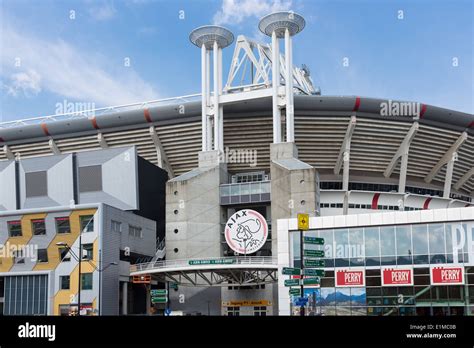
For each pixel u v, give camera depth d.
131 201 68.75
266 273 64.38
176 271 60.34
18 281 63.81
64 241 62.78
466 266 42.50
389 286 44.06
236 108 74.12
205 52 76.12
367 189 78.75
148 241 70.44
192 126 75.69
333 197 73.88
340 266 45.47
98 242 61.09
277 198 65.56
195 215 68.19
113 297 61.47
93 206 62.19
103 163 69.94
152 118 75.94
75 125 78.38
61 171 71.00
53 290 62.06
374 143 75.25
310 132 74.06
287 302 46.00
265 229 61.34
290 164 66.25
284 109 73.50
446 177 78.19
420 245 43.88
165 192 76.12
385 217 45.00
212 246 67.94
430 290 43.12
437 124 74.50
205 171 69.88
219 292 66.94
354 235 45.59
